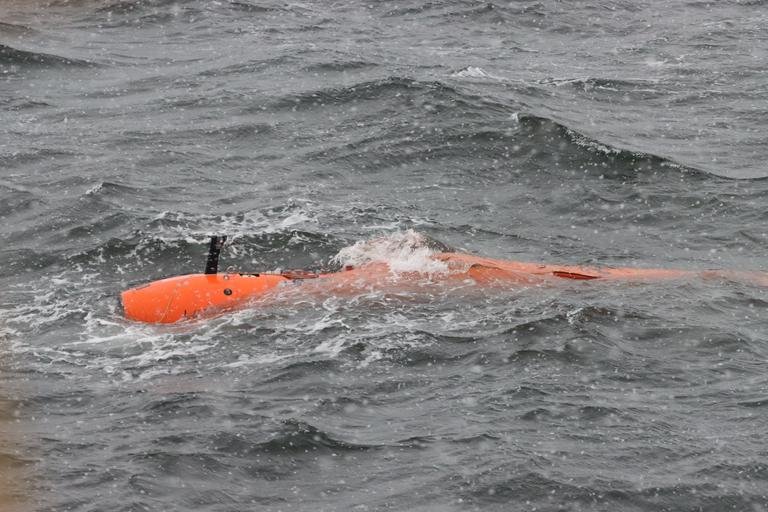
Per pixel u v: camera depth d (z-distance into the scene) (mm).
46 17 53938
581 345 22656
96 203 30828
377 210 31188
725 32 54781
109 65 46312
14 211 30438
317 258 27750
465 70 46031
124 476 18047
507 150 36375
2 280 26344
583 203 32469
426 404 20531
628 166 35188
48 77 44438
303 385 21172
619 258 28609
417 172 34781
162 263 27375
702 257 28859
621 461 18656
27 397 20766
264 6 56219
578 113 41062
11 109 40281
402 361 22125
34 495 17531
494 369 21812
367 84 41969
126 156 35156
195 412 20125
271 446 18969
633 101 43250
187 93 42219
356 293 24938
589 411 20234
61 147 35906
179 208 30828
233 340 23062
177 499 17547
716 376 21703
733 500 17688
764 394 20906
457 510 17406
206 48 49156
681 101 43281
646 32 55094
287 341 22953
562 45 52438
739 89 45000
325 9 56906
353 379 21438
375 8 57438
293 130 38062
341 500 17641
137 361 22312
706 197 32844
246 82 43406
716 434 19500
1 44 46562
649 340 23125
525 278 26094
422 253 26719
